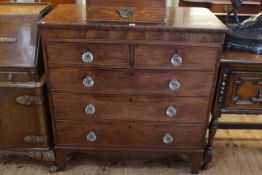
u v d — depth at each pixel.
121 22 1.33
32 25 1.47
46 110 1.58
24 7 1.66
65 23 1.30
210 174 1.75
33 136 1.62
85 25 1.29
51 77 1.45
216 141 2.05
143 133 1.61
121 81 1.45
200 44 1.34
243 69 1.46
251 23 1.66
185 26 1.31
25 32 1.46
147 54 1.37
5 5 1.68
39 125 1.59
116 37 1.33
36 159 1.76
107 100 1.51
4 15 1.47
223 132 2.15
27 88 1.47
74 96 1.50
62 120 1.57
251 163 1.85
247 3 2.35
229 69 1.46
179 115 1.55
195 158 1.68
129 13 1.32
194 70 1.42
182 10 1.64
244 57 1.47
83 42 1.34
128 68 1.41
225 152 1.94
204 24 1.35
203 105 1.52
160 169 1.78
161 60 1.39
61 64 1.41
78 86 1.47
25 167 1.76
